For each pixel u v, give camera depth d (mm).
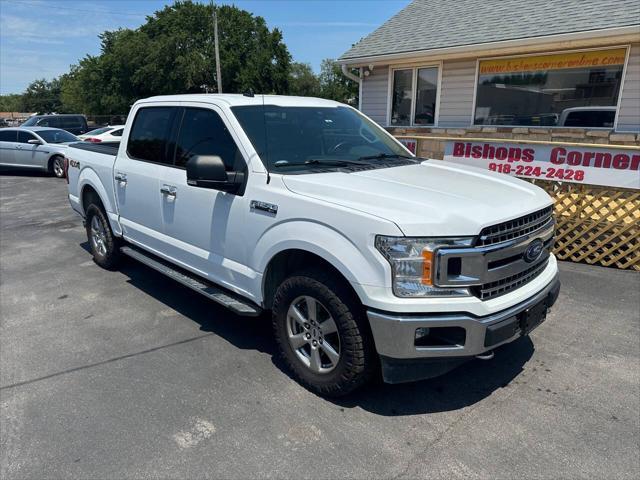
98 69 47094
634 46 8703
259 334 4141
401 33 12367
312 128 3996
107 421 2967
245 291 3584
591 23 8867
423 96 12070
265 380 3404
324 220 2914
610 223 5723
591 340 3969
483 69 10820
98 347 3920
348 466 2574
